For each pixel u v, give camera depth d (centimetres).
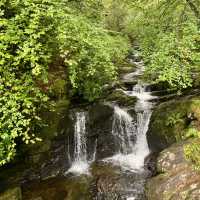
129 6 1165
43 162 959
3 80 567
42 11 639
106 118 1141
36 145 917
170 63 844
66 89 1040
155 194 779
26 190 897
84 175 990
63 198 860
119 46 1060
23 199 850
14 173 889
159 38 976
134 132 1186
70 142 1041
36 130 896
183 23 952
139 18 1113
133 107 1236
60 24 680
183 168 803
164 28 1036
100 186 907
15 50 657
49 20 689
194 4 1076
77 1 956
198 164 774
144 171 986
